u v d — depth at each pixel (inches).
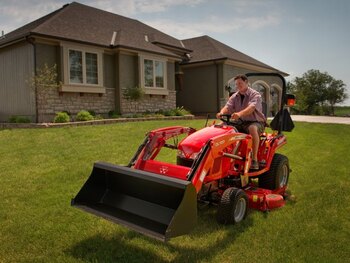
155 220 132.5
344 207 175.6
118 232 149.9
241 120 190.7
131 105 668.7
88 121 529.0
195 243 139.9
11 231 150.9
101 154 308.7
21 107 574.2
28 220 162.9
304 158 305.1
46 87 539.8
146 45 697.6
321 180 229.1
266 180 201.0
